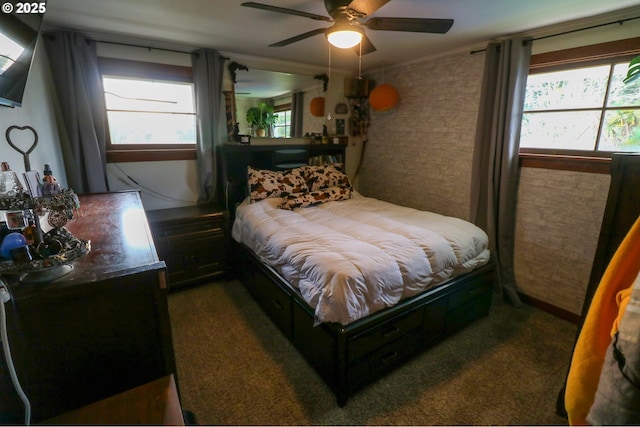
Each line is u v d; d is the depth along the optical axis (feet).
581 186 7.33
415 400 5.53
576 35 7.14
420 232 6.88
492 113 8.54
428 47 9.16
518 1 5.96
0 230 2.90
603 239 4.48
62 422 2.58
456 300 6.95
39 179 4.18
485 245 7.55
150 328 3.31
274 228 7.66
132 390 2.92
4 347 2.43
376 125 12.64
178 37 8.26
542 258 8.24
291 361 6.45
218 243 9.62
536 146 8.30
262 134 11.16
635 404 1.68
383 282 5.54
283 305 6.85
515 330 7.49
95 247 3.72
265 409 5.35
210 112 9.70
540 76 8.03
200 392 5.67
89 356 3.09
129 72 8.65
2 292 2.45
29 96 5.81
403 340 6.08
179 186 10.11
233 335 7.29
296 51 9.70
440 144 10.31
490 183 8.56
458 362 6.44
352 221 8.17
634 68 5.81
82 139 7.98
